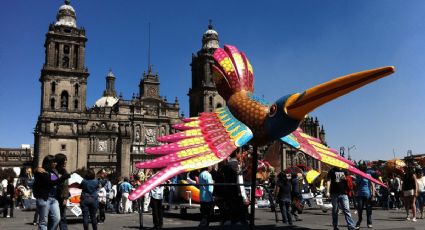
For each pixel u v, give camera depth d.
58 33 78.19
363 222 16.78
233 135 10.43
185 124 11.40
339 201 12.77
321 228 14.63
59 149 75.69
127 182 25.22
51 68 76.69
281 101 9.62
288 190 15.95
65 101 77.81
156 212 14.66
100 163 79.44
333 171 12.93
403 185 17.84
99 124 81.50
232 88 12.20
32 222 19.05
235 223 14.52
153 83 87.50
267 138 10.38
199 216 20.50
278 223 16.39
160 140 10.66
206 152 9.75
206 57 88.56
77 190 18.39
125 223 17.98
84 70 79.06
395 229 14.08
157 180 8.68
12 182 22.69
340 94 8.28
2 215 23.92
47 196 9.90
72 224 17.77
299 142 11.49
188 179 18.73
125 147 79.56
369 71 7.68
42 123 74.81
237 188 14.09
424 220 17.91
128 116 83.81
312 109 9.00
